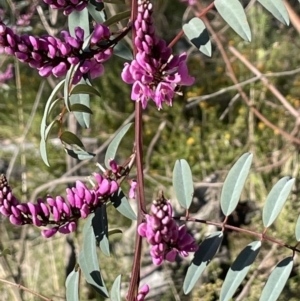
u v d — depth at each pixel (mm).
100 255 466
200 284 427
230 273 159
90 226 165
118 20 171
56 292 437
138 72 148
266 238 161
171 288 426
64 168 625
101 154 630
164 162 646
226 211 164
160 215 138
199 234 473
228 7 157
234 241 462
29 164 629
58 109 517
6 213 160
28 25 444
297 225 163
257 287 396
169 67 147
